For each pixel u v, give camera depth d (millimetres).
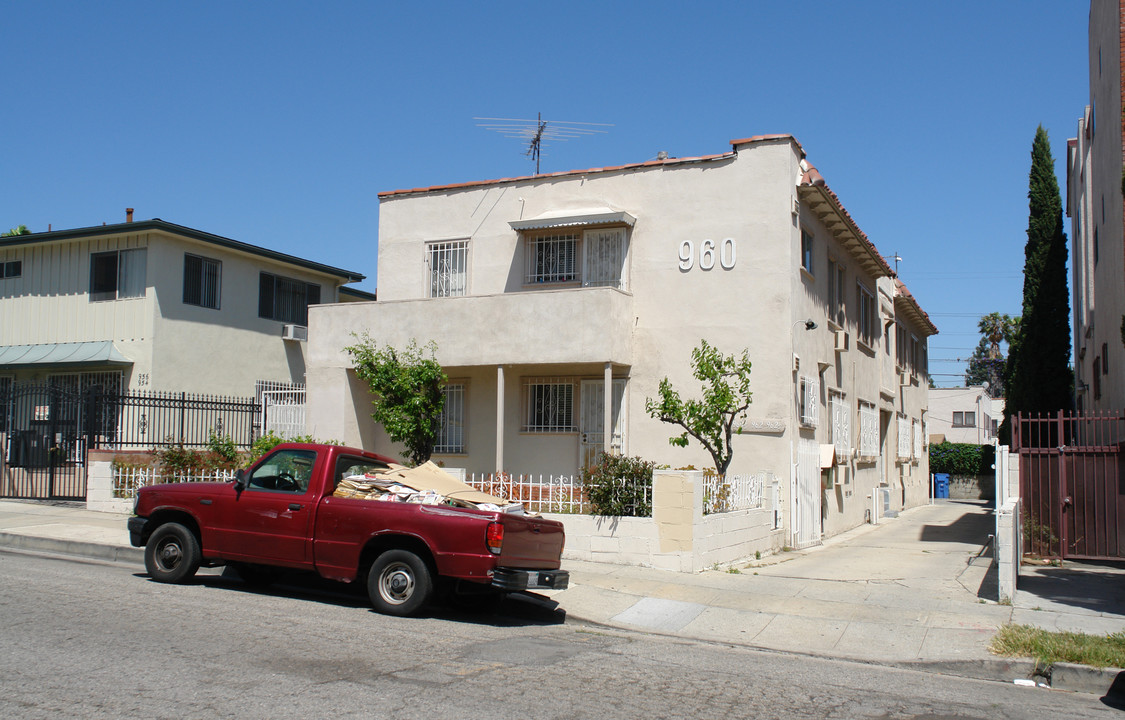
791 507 16734
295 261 27062
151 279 23000
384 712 6219
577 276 18406
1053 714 7281
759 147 17281
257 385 25984
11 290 24875
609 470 13938
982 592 12133
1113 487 14375
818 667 8664
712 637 9859
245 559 10508
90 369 23516
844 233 20828
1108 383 18000
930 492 39312
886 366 27734
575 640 9227
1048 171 27062
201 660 7371
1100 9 17828
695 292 17469
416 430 17797
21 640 7820
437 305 18125
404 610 9695
